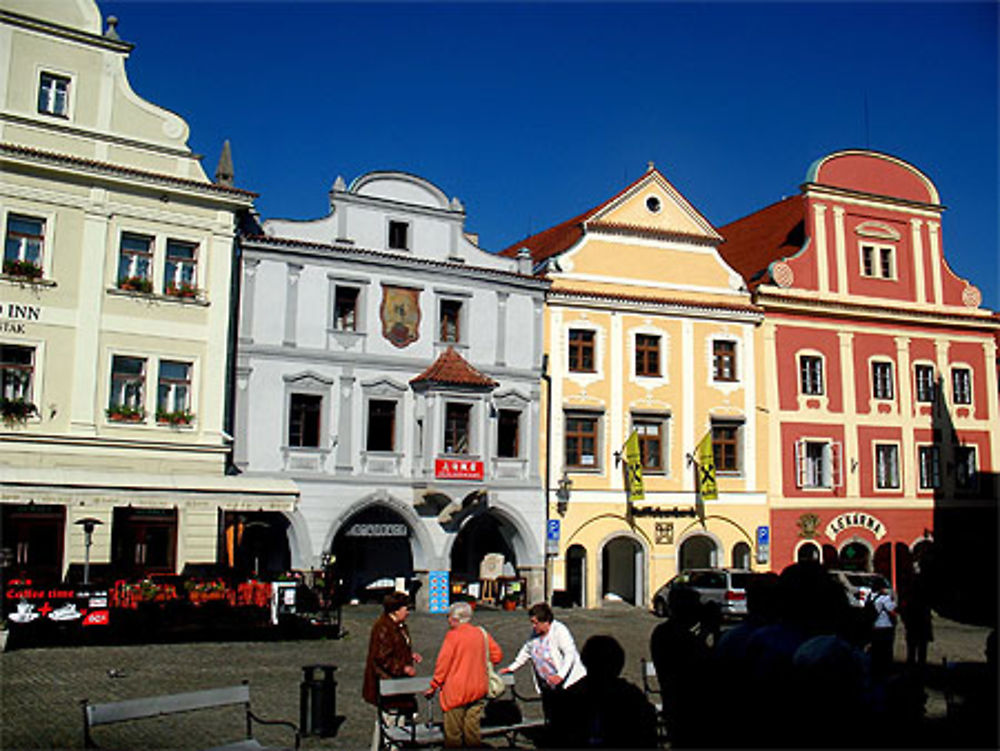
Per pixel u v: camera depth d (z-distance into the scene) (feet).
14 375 81.00
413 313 101.35
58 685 50.31
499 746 36.76
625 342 112.88
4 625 62.39
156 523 83.76
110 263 84.89
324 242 97.66
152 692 49.55
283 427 93.61
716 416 116.37
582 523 108.17
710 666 17.92
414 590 100.42
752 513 116.88
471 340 104.06
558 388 108.78
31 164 81.56
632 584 118.83
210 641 68.23
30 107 83.41
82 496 73.31
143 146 87.56
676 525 112.68
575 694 22.81
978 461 131.44
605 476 109.81
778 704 16.01
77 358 82.58
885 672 20.62
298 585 73.46
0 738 38.65
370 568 108.78
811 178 126.00
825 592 17.12
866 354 126.31
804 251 124.57
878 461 125.59
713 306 117.39
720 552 114.73
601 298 111.55
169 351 86.63
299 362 94.99
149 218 86.89
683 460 114.01
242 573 74.95
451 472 97.91
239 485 81.25
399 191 102.32
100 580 69.46
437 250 103.71
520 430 105.91
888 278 129.39
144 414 84.84
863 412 124.77
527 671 61.67
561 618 96.53
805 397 121.70
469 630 33.22
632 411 112.16
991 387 134.21
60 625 62.39
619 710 22.00
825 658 15.87
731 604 92.58
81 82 85.92
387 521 100.37
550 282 109.19
